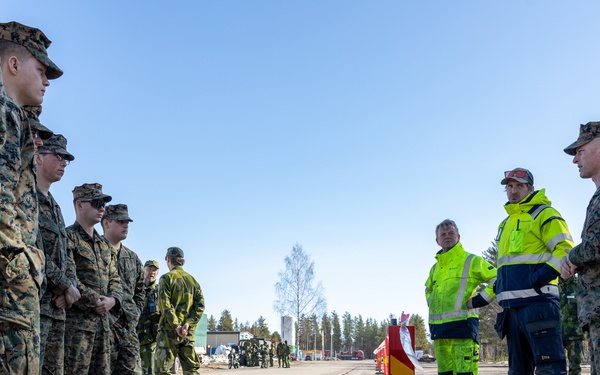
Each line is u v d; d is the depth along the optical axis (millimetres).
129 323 7570
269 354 45375
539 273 6125
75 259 6570
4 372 3498
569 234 6180
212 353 71250
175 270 9844
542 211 6367
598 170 4988
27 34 4281
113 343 7301
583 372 21000
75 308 6234
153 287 10906
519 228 6457
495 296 7305
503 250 6621
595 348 4457
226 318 142000
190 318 9680
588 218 4609
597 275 4562
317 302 61375
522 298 6297
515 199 6672
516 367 6516
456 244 7824
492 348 56688
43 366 5434
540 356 6098
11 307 3557
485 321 51281
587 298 4574
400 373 7008
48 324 5348
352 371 32031
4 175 3488
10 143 3566
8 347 3541
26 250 3672
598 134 4984
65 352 6121
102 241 6992
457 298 7574
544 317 6160
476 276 7562
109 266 6984
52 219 5629
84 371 6219
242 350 44719
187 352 9648
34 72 4293
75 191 6840
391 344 7098
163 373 9422
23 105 4340
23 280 3645
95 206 6781
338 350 165625
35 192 3951
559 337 6164
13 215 3533
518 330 6418
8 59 4191
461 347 7512
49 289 5383
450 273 7715
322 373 27828
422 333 120562
